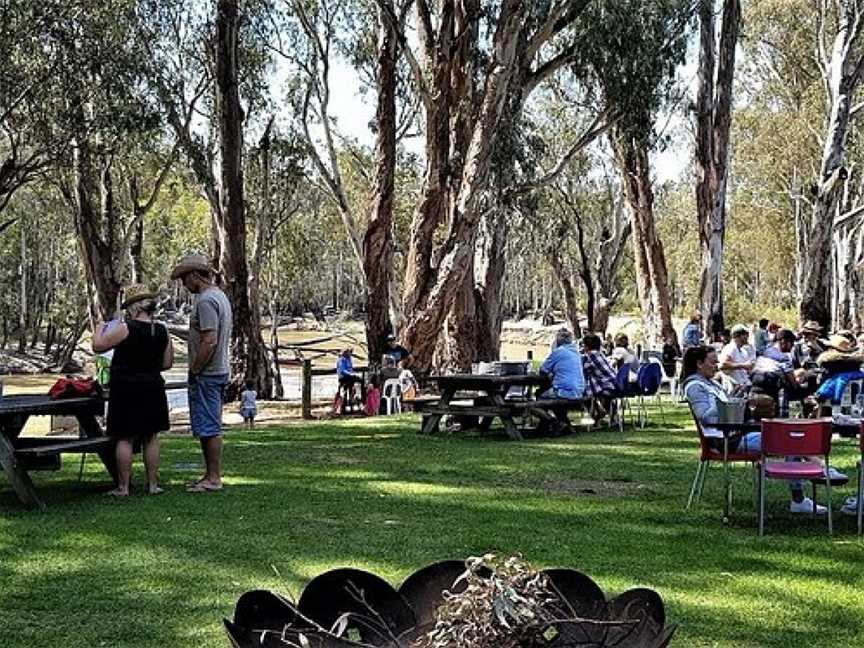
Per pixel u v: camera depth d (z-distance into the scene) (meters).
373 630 3.89
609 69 24.33
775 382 14.19
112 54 25.95
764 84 43.34
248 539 6.86
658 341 32.31
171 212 52.44
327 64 31.16
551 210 41.41
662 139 30.84
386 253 25.52
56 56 24.88
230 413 22.97
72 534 6.95
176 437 13.71
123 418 8.38
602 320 41.66
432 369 23.67
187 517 7.54
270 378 27.58
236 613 3.74
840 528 7.55
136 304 8.47
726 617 5.33
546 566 6.28
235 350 26.81
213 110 30.91
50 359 54.31
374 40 28.28
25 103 25.58
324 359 46.97
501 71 20.64
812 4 38.34
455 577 4.08
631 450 12.13
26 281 57.84
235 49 26.41
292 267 45.72
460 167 22.05
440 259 21.84
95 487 8.97
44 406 8.31
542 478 9.84
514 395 15.30
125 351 8.38
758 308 59.53
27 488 7.90
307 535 7.00
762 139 43.41
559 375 14.13
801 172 43.28
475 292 26.55
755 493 8.50
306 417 20.39
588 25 23.92
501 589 3.33
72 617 5.19
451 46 22.42
